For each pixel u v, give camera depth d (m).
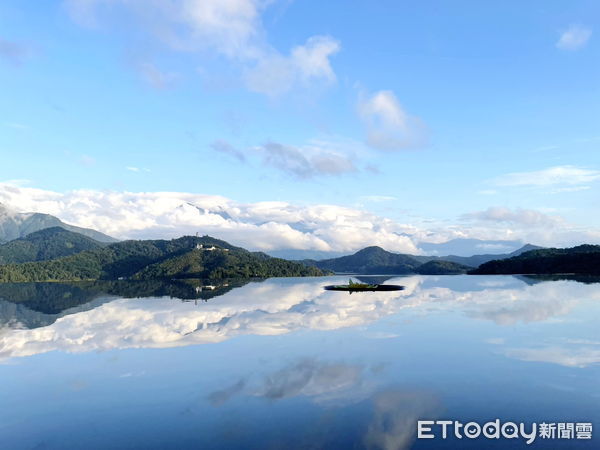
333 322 66.56
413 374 36.09
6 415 28.98
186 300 114.50
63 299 130.75
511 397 30.17
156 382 35.41
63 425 27.17
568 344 46.94
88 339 55.72
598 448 22.73
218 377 36.38
